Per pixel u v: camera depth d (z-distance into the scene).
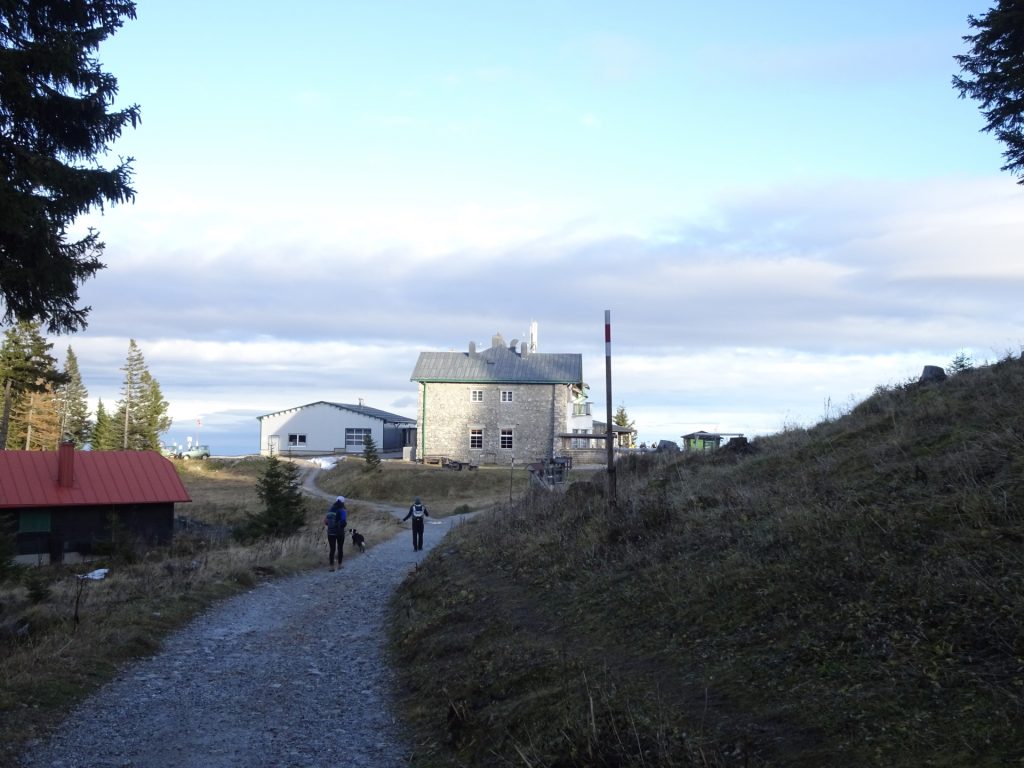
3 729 6.70
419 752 6.35
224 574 16.03
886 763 4.05
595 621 8.12
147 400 81.62
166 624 11.59
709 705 5.36
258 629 11.88
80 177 9.57
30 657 8.71
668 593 7.89
